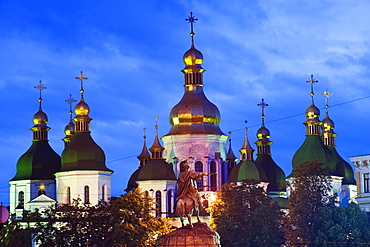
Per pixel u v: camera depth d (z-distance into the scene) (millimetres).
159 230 185000
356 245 197875
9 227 189750
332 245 199250
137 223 182250
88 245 181625
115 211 182875
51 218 187000
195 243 111938
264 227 199375
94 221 183375
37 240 183875
